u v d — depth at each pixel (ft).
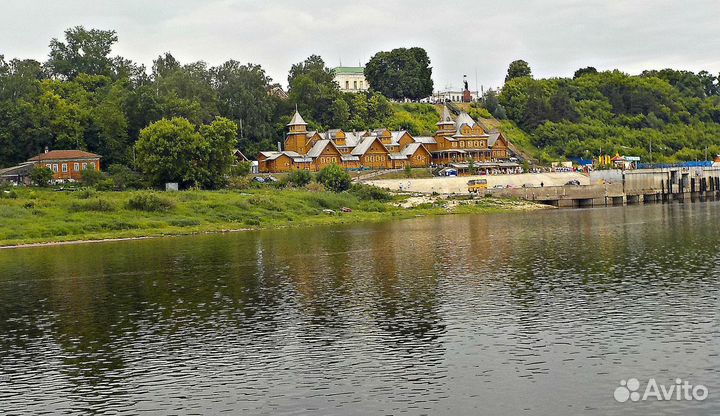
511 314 241.14
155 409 171.83
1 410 173.17
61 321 251.80
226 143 647.15
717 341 205.46
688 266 313.94
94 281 322.34
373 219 577.84
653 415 162.09
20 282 325.83
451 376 186.29
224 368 196.85
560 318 234.17
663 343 205.36
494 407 167.73
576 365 191.21
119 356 209.67
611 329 220.23
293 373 191.72
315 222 550.36
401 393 176.65
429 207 639.35
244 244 431.02
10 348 220.84
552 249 377.30
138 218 520.42
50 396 181.06
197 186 618.44
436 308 252.21
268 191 625.82
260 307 262.26
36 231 474.49
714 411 162.91
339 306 259.80
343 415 165.78
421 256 366.22
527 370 188.85
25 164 647.56
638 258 339.57
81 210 522.88
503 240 419.95
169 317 251.80
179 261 370.12
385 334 222.89
